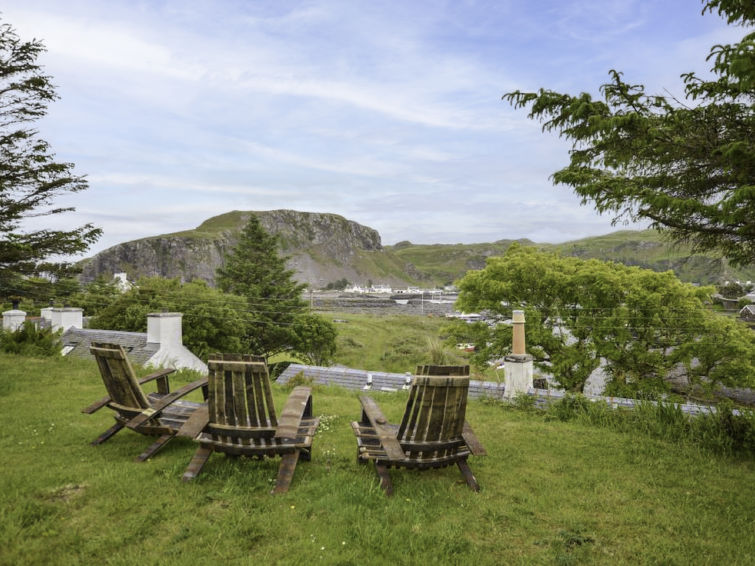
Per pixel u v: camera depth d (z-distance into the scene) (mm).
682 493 4492
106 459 4766
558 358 24344
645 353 22750
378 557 3070
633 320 22797
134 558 2938
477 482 4531
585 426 7125
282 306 50094
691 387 23188
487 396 9352
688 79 4289
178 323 20422
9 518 3340
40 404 7285
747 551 3369
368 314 101188
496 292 25062
